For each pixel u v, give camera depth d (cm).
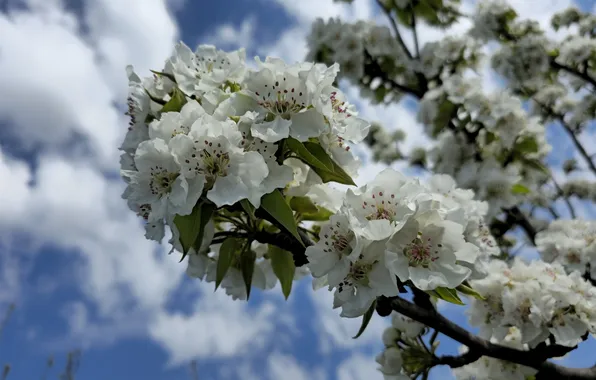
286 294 25
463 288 22
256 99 21
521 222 64
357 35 71
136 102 25
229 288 27
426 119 64
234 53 25
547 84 86
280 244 24
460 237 19
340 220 19
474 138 61
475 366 35
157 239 22
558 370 29
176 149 19
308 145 21
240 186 19
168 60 26
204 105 22
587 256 40
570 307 29
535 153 60
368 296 19
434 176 29
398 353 32
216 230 26
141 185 20
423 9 75
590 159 81
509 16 78
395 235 19
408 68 72
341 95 23
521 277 32
